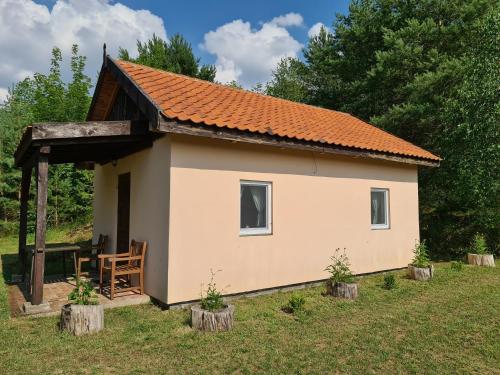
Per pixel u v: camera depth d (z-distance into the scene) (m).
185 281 6.00
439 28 14.99
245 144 6.86
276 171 7.33
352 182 8.83
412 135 15.33
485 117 11.53
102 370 3.88
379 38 17.98
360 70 19.39
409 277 9.11
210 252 6.30
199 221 6.18
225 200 6.54
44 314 5.59
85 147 7.41
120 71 7.19
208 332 4.97
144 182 6.93
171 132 5.59
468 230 13.53
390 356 4.36
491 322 5.66
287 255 7.44
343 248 8.52
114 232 8.84
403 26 16.84
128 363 4.05
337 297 6.98
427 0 15.84
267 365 4.03
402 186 10.31
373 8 19.06
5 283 7.97
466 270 10.23
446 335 5.08
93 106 9.38
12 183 19.80
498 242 13.36
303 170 7.81
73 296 5.02
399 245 10.05
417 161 10.04
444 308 6.39
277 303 6.53
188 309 5.94
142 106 6.11
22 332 4.89
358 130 10.51
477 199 12.30
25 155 7.04
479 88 11.77
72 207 20.53
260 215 7.20
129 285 7.34
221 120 6.20
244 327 5.23
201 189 6.23
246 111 7.71
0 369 3.88
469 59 13.05
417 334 5.09
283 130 7.03
